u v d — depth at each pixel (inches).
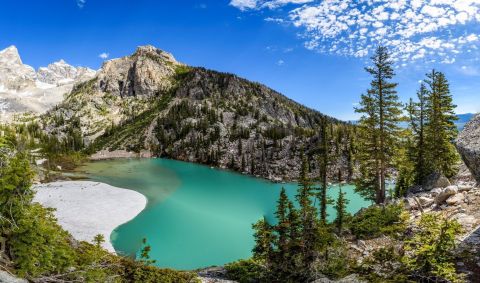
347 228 1012.5
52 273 447.8
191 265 1763.0
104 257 620.4
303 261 828.6
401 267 470.6
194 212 2699.3
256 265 988.6
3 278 357.1
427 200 959.0
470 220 687.1
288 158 4694.9
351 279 537.0
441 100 1615.4
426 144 1632.6
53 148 6510.8
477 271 461.7
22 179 413.1
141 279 697.6
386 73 1469.0
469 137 549.0
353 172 3651.6
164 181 4143.7
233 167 5270.7
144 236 2135.8
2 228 399.5
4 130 451.8
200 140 6776.6
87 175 4564.5
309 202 944.9
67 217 2364.7
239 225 2397.9
